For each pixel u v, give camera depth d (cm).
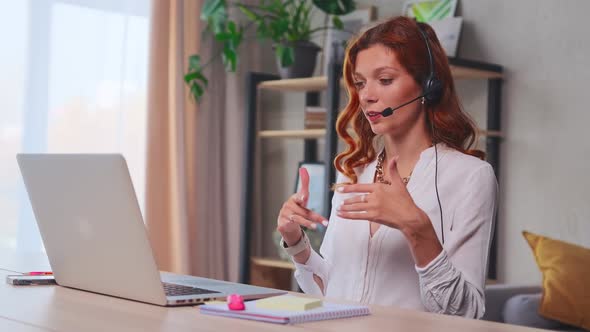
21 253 247
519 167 363
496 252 369
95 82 396
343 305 141
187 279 178
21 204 374
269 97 469
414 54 182
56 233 165
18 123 373
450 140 189
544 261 314
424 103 188
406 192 155
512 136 366
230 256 445
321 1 396
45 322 125
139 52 410
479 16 378
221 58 446
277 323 125
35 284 175
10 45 371
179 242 414
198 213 435
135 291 147
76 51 390
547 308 304
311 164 428
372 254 182
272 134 421
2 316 131
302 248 185
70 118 389
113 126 402
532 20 359
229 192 446
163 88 412
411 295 177
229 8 447
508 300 317
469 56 381
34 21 377
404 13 403
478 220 173
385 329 122
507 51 368
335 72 376
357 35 198
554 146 352
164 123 414
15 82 372
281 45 405
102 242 151
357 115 200
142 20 411
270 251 464
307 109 410
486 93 374
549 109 353
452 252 170
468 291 159
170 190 416
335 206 199
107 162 142
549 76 353
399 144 191
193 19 429
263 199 469
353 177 200
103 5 398
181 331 117
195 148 430
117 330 118
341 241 190
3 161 370
